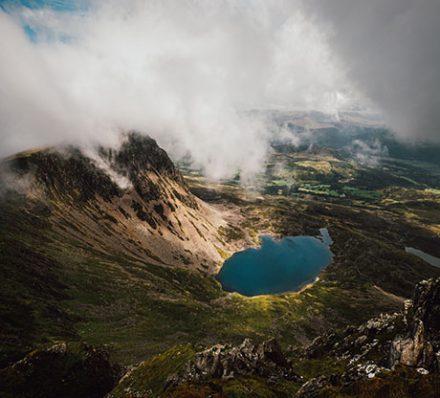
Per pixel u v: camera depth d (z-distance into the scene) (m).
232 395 61.28
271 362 76.88
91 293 198.62
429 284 86.38
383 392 49.81
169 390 66.00
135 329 173.75
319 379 60.75
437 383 48.09
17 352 111.00
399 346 64.69
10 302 148.50
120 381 88.81
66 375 94.06
